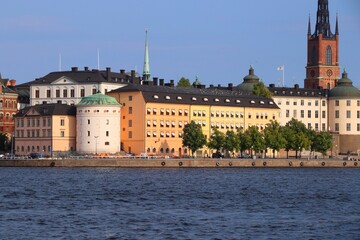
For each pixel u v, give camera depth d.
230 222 145.38
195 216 153.25
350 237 130.88
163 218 150.12
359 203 179.50
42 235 130.62
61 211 159.38
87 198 186.00
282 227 139.88
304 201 183.25
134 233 133.25
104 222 144.50
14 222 143.38
